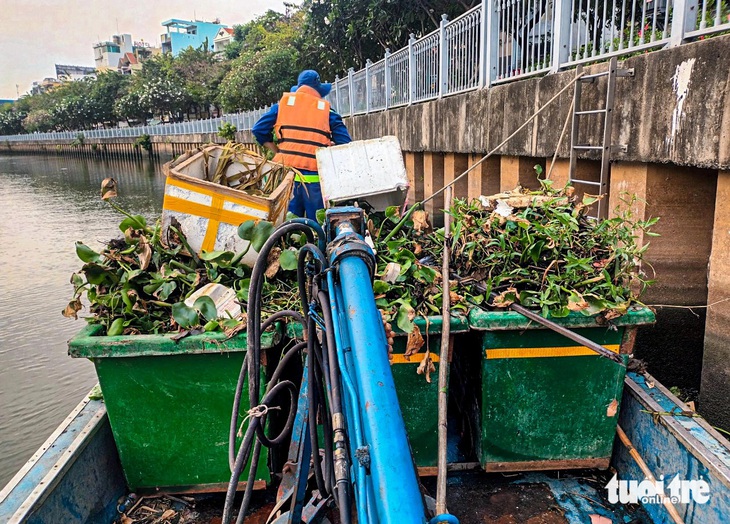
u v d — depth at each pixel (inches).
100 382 83.0
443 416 68.4
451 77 294.8
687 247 145.5
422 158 364.2
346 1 588.7
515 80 228.4
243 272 96.0
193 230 97.1
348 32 589.0
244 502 67.5
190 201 96.3
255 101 1039.0
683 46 128.8
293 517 66.9
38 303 348.8
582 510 86.9
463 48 276.1
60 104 2522.1
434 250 105.2
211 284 91.4
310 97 160.2
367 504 44.2
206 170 116.7
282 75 974.4
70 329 308.8
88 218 637.9
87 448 84.1
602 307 81.1
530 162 220.7
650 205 146.4
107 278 93.0
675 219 145.4
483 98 245.0
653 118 140.2
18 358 275.1
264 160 119.1
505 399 86.1
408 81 359.3
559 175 189.6
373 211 116.0
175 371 82.7
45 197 871.1
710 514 71.6
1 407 233.6
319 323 65.3
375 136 438.6
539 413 86.9
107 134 1872.5
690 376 150.8
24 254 467.8
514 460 89.1
